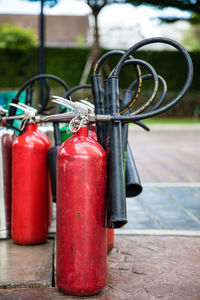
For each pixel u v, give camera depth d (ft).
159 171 16.71
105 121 4.93
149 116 4.77
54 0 16.97
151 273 5.79
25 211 6.79
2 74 57.93
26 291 5.18
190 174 15.90
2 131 7.29
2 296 5.03
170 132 39.63
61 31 92.89
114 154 4.76
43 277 5.52
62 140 7.29
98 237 4.97
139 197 11.49
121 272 5.82
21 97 8.78
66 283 4.98
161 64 56.44
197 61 47.85
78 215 4.89
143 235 7.72
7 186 7.29
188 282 5.49
